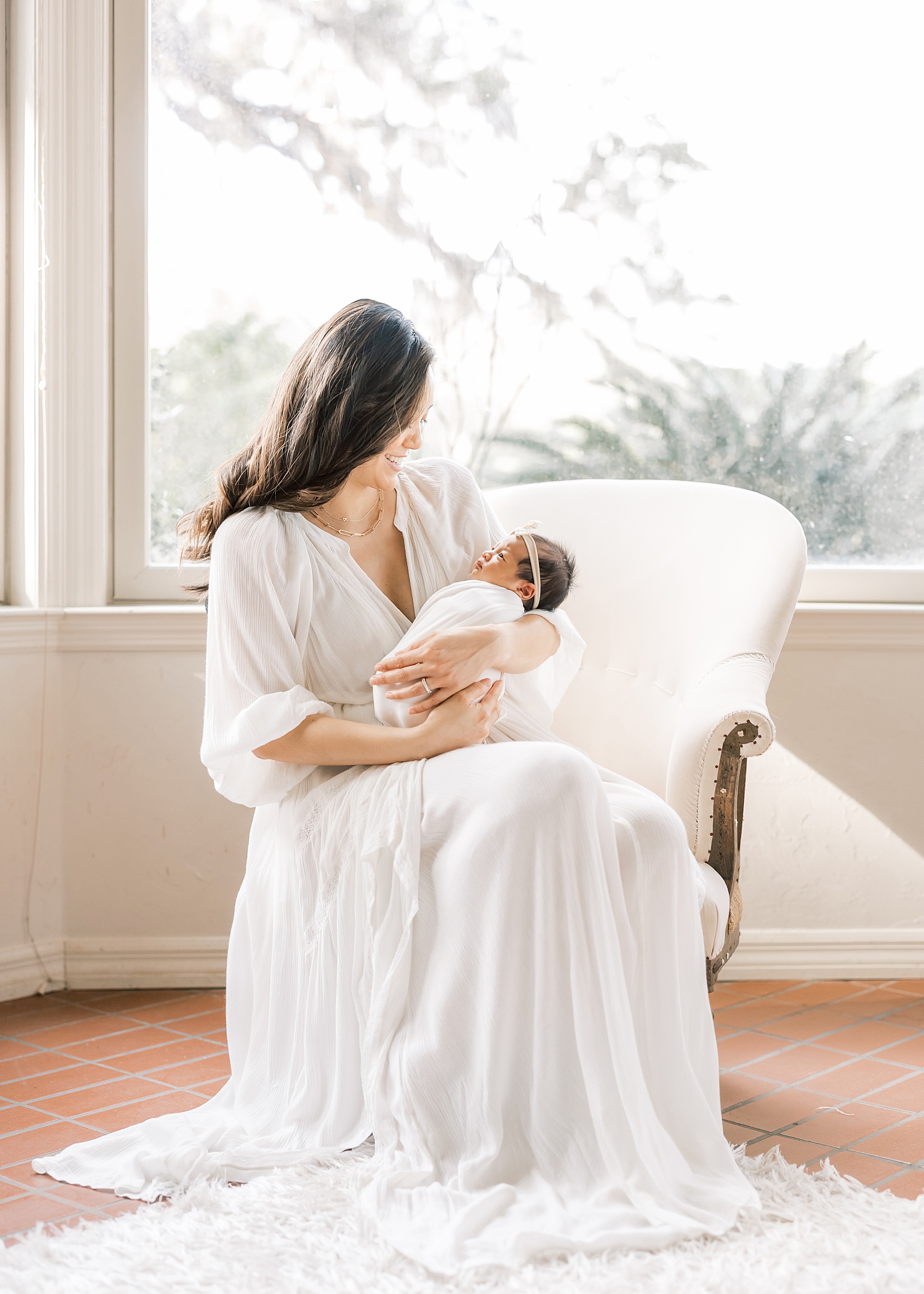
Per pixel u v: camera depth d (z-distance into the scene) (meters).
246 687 1.90
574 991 1.63
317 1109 1.84
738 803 2.10
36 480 2.83
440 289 3.09
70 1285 1.42
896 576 3.12
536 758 1.71
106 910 2.88
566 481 2.70
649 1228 1.51
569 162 3.09
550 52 3.07
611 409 3.13
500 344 3.11
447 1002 1.68
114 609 2.84
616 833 1.75
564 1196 1.59
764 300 3.13
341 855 1.83
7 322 2.87
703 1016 1.81
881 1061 2.38
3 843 2.78
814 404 3.15
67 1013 2.69
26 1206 1.70
